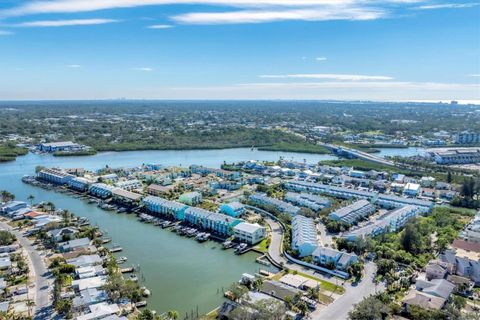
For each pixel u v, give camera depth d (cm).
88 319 10762
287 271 14375
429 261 14912
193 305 12256
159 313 11706
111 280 12556
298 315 11375
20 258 15012
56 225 18175
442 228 18338
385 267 14075
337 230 18525
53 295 12169
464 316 10388
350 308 11794
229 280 13988
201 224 19375
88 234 17562
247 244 17200
